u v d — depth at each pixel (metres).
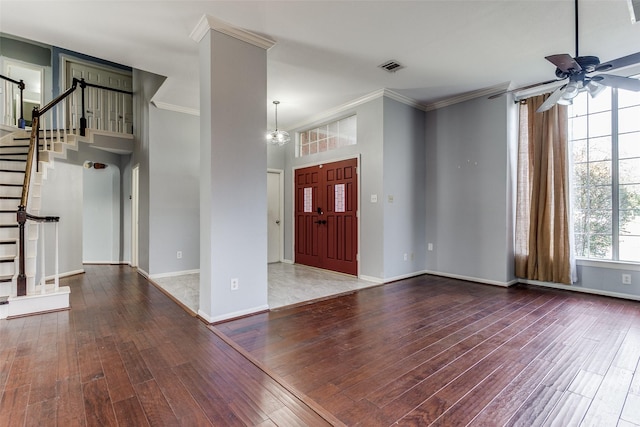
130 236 6.27
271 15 2.73
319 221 5.71
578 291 4.07
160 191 4.92
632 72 3.67
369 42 3.20
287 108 5.25
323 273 5.33
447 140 4.99
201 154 3.04
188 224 5.20
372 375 2.04
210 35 2.84
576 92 2.62
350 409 1.70
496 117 4.45
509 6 2.61
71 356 2.28
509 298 3.79
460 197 4.83
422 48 3.32
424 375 2.04
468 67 3.78
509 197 4.39
